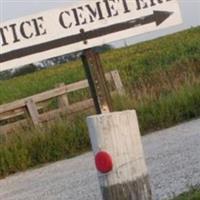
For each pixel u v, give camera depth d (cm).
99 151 458
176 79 2317
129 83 2433
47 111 2192
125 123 458
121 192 457
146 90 2177
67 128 1795
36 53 482
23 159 1697
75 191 1202
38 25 482
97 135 458
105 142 456
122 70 4694
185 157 1305
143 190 461
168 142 1572
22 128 1991
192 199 851
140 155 462
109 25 487
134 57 5369
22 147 1727
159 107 1919
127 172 457
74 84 2172
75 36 485
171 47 5400
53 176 1464
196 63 3000
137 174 460
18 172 1669
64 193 1207
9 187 1457
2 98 4647
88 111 2081
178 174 1135
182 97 1969
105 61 6022
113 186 458
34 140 1748
